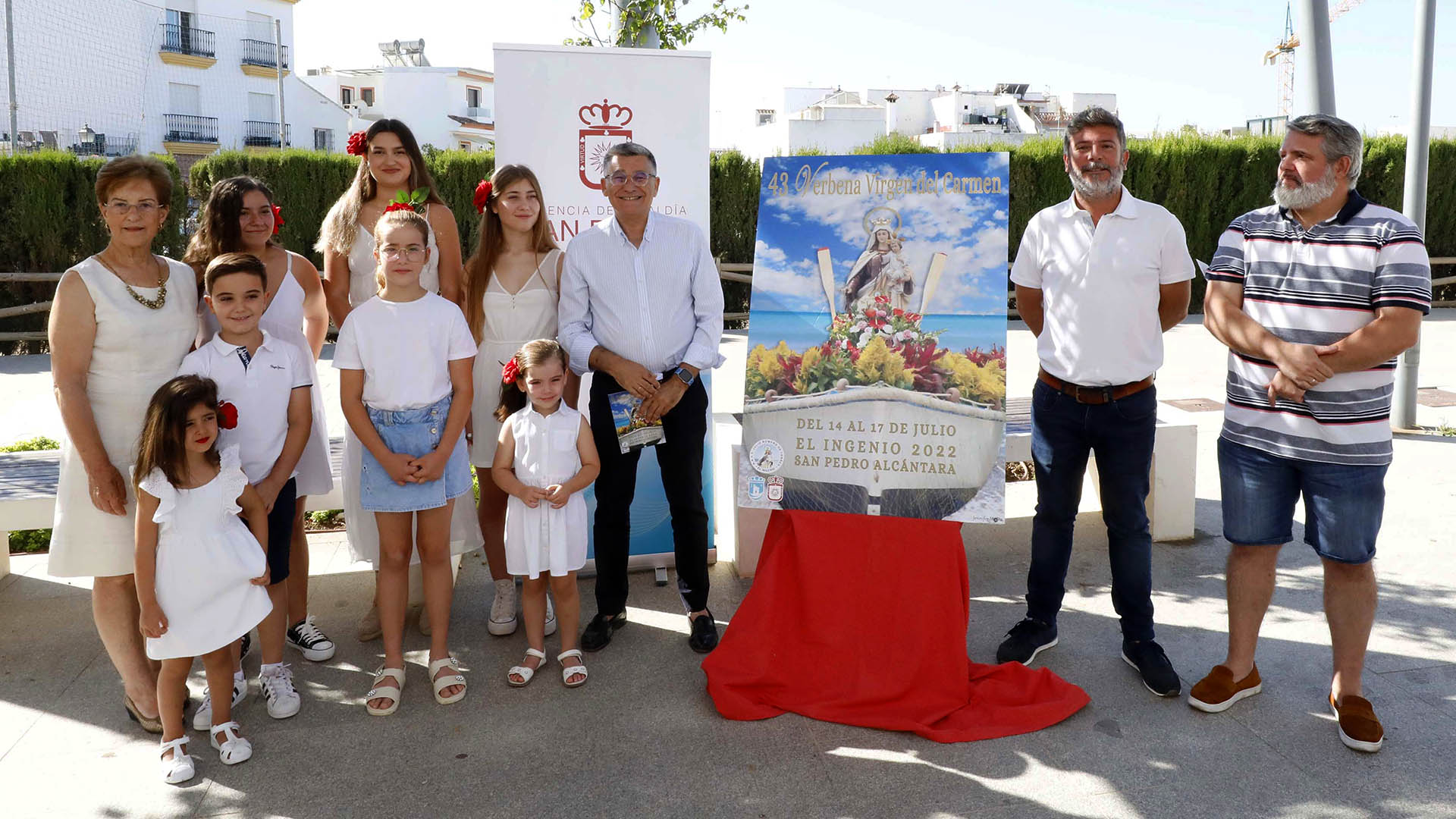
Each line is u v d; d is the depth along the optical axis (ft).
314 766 8.88
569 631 10.74
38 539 14.90
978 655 11.13
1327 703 9.75
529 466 10.45
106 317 8.81
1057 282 10.35
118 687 10.50
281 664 10.19
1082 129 9.80
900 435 10.35
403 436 9.89
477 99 171.01
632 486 11.50
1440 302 41.70
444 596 10.34
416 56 170.09
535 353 10.42
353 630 12.00
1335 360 8.66
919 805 8.19
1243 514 9.61
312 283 11.32
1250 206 43.09
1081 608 12.38
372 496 9.96
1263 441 9.31
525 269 11.72
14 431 21.91
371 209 11.65
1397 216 8.60
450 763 8.92
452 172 40.19
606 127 13.00
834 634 10.20
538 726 9.59
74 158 36.63
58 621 12.16
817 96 165.48
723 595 13.02
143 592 8.44
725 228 42.98
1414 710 9.51
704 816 8.06
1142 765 8.71
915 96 160.76
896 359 10.40
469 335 10.28
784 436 10.60
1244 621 9.75
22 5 79.87
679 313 11.27
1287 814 7.94
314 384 11.08
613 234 11.15
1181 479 14.57
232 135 104.83
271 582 9.92
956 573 10.05
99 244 37.45
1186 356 30.58
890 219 10.56
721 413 16.16
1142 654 10.36
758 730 9.51
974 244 10.37
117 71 91.09
